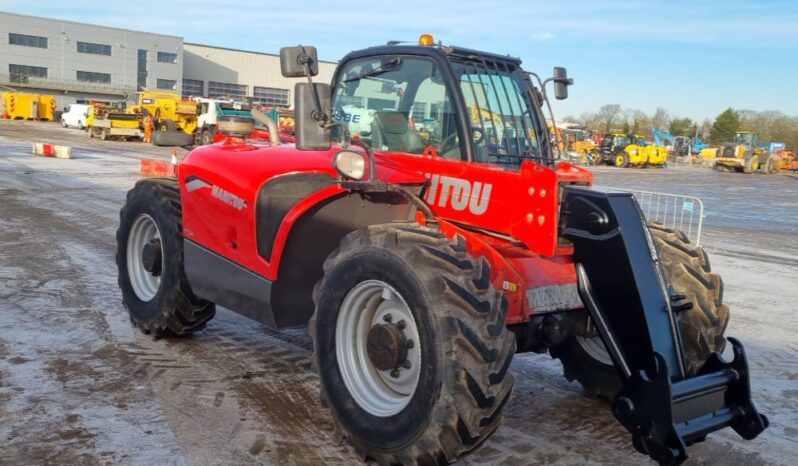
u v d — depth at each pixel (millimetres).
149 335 5406
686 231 12945
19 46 69250
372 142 4473
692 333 4027
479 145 4059
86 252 8453
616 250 3521
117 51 73375
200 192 4734
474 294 3199
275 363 4957
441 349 3131
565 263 3973
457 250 3326
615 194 3621
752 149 43281
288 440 3795
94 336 5340
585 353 4531
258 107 5172
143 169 18312
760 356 5879
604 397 4582
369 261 3455
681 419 3312
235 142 5164
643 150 42219
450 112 4035
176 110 34906
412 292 3248
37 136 34906
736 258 11172
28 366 4668
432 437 3166
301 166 4207
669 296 3664
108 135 35094
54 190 14297
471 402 3107
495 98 4211
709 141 75125
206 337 5465
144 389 4395
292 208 4031
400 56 4293
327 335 3678
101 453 3559
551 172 3564
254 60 78938
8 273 7211
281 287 4223
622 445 3994
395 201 4016
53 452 3547
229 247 4512
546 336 3842
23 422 3854
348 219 4277
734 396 3539
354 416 3539
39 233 9523
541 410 4457
